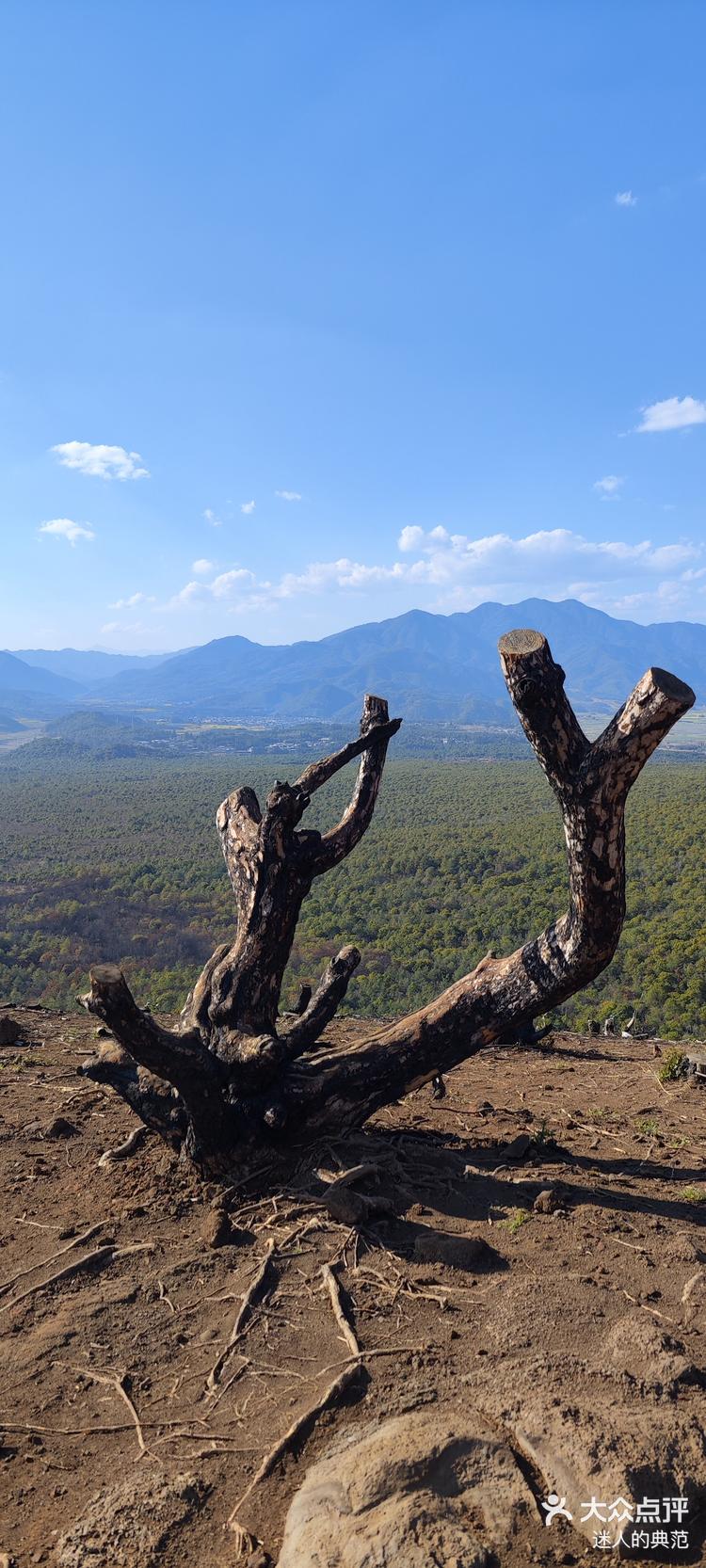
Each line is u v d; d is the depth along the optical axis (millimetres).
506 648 3244
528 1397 2332
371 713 4637
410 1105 5117
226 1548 2010
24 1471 2312
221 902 55375
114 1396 2586
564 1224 3412
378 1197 3518
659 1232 3373
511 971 3684
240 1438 2375
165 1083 3852
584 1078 5996
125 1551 1989
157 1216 3562
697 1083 5773
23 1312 3010
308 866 4234
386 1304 2918
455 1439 2160
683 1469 2064
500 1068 6293
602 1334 2680
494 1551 1895
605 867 3324
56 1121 4484
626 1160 4238
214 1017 3893
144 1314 2963
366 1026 7250
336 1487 2074
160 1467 2279
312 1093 3725
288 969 34938
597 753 3203
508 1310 2811
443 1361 2596
